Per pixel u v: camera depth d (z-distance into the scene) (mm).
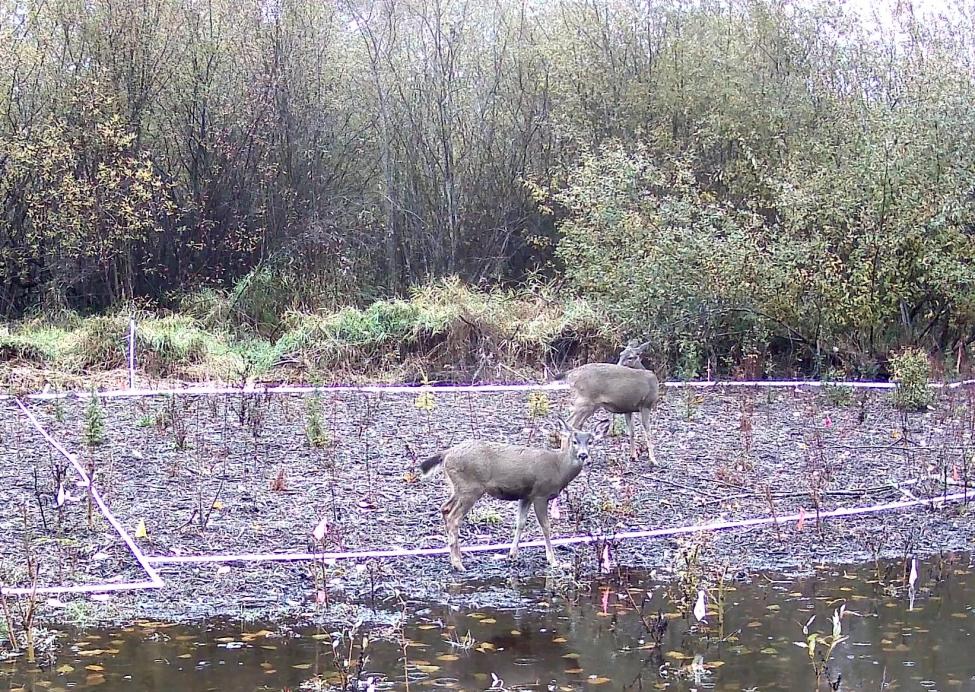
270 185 21750
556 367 16734
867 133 17500
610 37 22562
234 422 12656
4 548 8188
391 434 12297
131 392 14133
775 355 18000
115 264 20344
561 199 18766
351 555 8336
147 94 21094
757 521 9562
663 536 9125
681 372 16844
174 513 9188
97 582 7633
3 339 16094
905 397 14680
